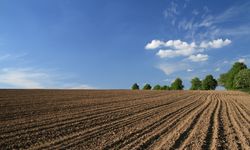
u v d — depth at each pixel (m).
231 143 15.07
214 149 13.59
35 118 20.33
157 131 17.42
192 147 13.73
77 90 61.41
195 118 23.67
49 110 24.75
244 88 80.69
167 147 13.50
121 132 16.69
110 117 22.48
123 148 13.03
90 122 19.72
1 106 25.52
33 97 36.09
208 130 18.45
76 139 14.49
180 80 121.56
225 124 21.44
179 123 20.80
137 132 16.92
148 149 13.10
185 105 35.81
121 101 37.38
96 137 15.09
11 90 49.47
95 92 55.69
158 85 124.81
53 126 17.66
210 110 31.12
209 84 116.69
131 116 23.64
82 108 27.48
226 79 107.75
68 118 20.89
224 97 57.94
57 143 13.57
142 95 52.34
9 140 13.84
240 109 34.59
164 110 29.00
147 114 25.27
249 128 20.30
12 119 19.58
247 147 14.40
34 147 12.73
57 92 49.44
